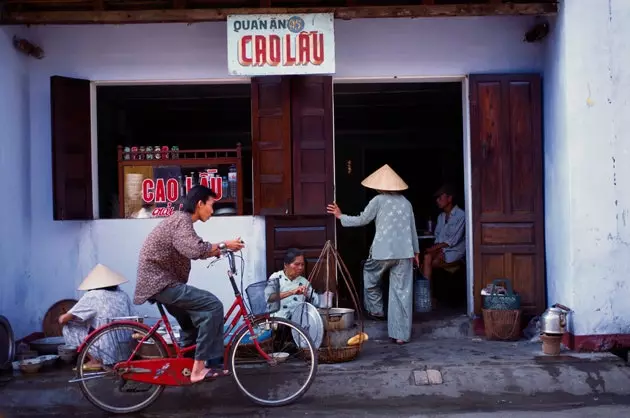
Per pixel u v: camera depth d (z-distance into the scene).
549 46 5.96
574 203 5.52
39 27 6.23
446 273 7.69
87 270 6.20
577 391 5.01
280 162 6.09
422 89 7.48
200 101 8.02
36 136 6.23
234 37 5.66
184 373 4.62
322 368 5.20
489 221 6.16
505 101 6.16
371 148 9.58
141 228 6.20
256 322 4.78
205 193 4.64
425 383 5.02
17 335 5.94
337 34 6.28
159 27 6.25
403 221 5.91
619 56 5.56
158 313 6.24
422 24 6.28
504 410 4.69
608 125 5.55
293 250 5.77
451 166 9.59
